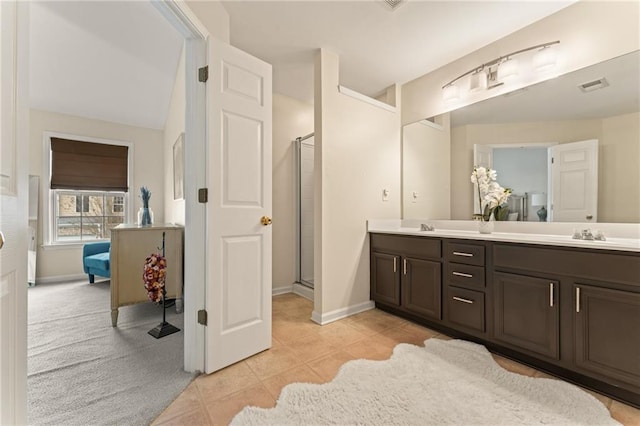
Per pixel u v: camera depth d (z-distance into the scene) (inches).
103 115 160.2
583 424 49.2
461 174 101.8
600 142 72.6
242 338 71.9
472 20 83.0
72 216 158.4
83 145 159.2
